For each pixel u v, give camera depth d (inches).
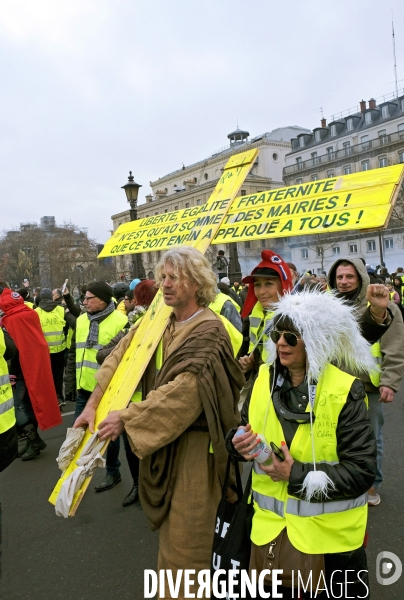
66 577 123.5
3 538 144.3
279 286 125.4
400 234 1841.8
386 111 2194.9
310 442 71.6
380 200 96.0
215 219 127.3
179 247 98.7
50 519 155.4
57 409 215.6
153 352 99.1
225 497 81.9
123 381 101.7
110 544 138.6
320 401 71.7
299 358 74.7
